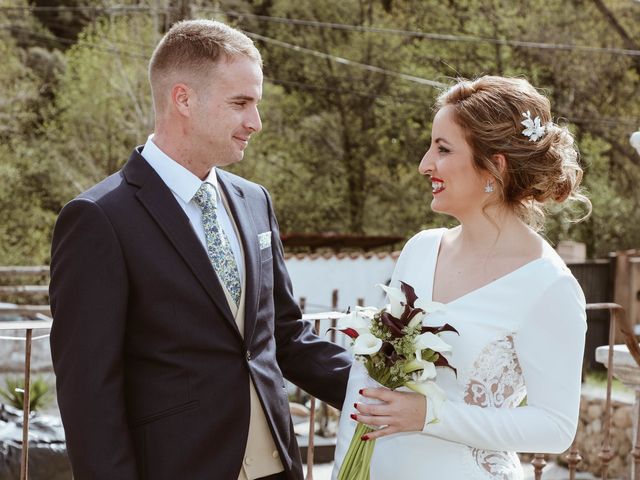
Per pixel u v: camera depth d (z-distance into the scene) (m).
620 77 21.19
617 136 20.97
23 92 22.02
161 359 2.21
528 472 6.77
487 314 2.17
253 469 2.35
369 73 22.05
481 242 2.27
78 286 2.17
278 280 2.60
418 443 2.21
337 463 2.36
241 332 2.34
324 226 22.28
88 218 2.19
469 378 2.17
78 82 21.19
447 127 2.24
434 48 21.05
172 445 2.20
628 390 7.53
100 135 20.77
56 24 25.05
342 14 22.52
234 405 2.26
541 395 2.12
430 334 2.09
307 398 8.18
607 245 20.45
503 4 20.92
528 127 2.20
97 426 2.11
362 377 2.37
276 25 22.75
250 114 2.34
